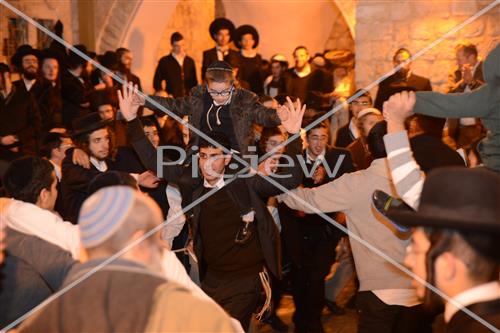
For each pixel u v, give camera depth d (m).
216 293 4.00
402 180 2.40
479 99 2.64
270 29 12.49
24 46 7.75
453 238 1.81
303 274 5.05
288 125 3.85
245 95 4.38
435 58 8.33
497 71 2.61
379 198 2.82
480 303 1.79
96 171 4.34
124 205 2.02
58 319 1.92
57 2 10.11
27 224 2.88
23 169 3.10
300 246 4.93
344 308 5.81
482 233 1.79
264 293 4.72
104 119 4.78
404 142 2.43
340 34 12.93
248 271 4.00
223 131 4.33
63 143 4.89
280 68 9.65
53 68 7.80
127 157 4.74
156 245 2.06
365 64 8.57
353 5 9.70
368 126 5.04
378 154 3.56
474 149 3.63
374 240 3.54
